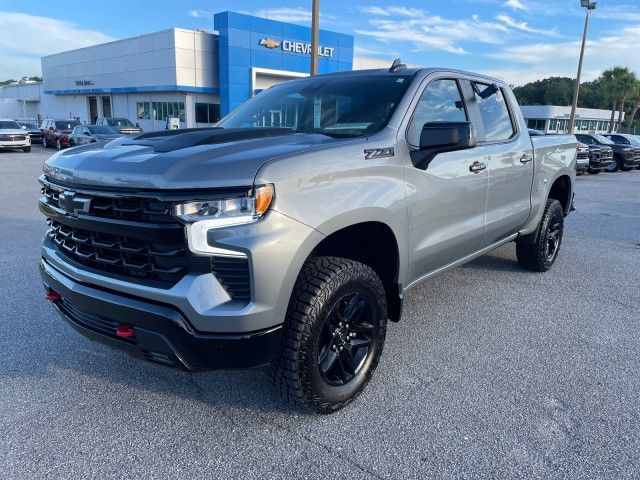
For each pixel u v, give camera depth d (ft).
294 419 9.61
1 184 44.14
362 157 9.52
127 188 8.02
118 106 135.85
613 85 188.34
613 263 20.95
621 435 9.21
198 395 10.44
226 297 7.84
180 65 110.22
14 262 19.42
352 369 9.89
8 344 12.58
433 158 11.28
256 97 14.16
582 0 88.17
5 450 8.64
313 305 8.60
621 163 77.20
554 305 15.81
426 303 15.88
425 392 10.61
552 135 18.38
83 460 8.44
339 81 12.71
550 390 10.75
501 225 14.74
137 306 8.13
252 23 109.50
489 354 12.39
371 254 10.88
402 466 8.36
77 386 10.74
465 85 13.34
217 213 7.65
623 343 13.12
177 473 8.16
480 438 9.09
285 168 8.15
